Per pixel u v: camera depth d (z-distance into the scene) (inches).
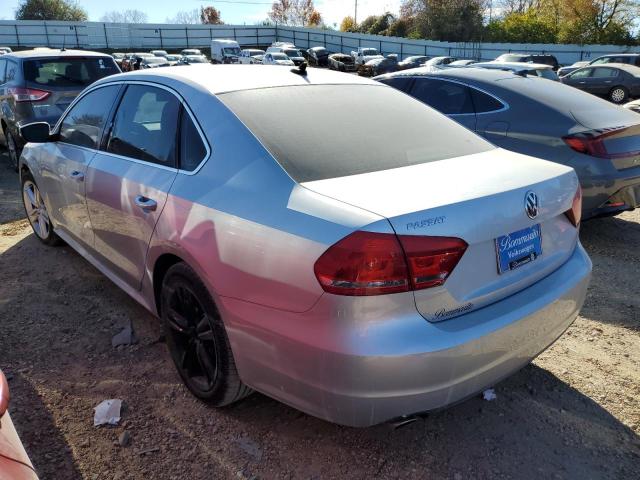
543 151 201.2
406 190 85.7
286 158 94.0
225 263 91.0
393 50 1952.5
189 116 110.0
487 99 221.9
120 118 134.6
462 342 79.6
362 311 76.1
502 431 103.9
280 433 102.1
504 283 89.2
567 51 1593.3
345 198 83.3
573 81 851.4
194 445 98.8
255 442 99.7
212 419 105.5
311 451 97.9
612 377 121.0
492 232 84.9
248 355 90.6
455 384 81.1
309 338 79.7
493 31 1959.9
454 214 81.0
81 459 95.0
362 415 79.7
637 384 118.5
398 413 79.7
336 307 76.9
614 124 195.9
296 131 101.8
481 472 93.8
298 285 80.6
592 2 1723.7
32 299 153.9
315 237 79.4
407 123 116.7
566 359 128.0
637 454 98.4
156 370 121.0
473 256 83.4
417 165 99.3
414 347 76.5
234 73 121.4
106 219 132.5
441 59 1190.9
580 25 1750.7
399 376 76.7
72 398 111.0
